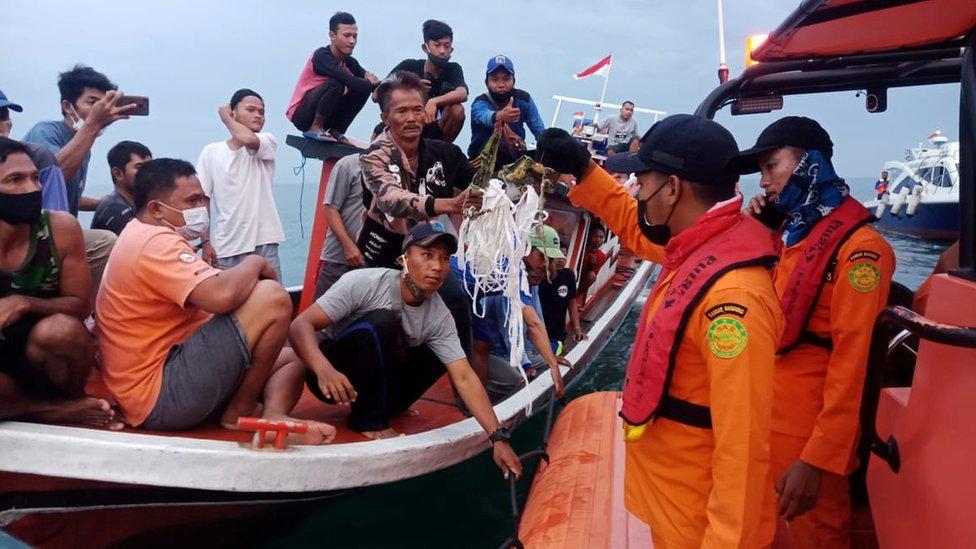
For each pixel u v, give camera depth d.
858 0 2.29
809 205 2.55
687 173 1.95
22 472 2.96
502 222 2.93
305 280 5.82
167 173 3.38
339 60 6.04
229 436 3.46
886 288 2.41
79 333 3.13
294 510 3.71
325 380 3.44
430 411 4.56
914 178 21.09
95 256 4.23
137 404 3.35
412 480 4.14
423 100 3.85
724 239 1.88
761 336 1.75
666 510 1.98
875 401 2.04
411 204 3.42
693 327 1.83
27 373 3.14
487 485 4.58
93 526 3.23
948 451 1.75
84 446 2.98
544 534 3.09
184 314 3.44
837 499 2.63
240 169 5.64
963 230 1.88
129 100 4.13
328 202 4.98
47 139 4.57
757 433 1.74
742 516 1.72
